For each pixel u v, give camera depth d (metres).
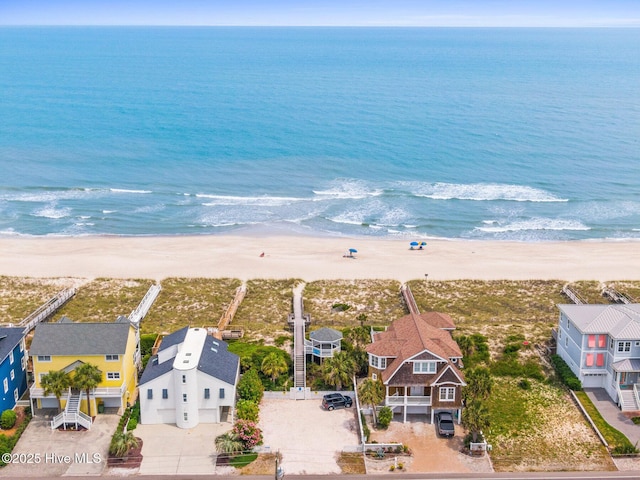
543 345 78.44
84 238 119.12
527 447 59.94
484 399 62.47
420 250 113.56
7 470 55.62
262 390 67.38
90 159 169.25
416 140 189.00
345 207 136.62
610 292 93.38
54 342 62.84
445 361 62.25
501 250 114.12
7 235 120.12
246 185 150.12
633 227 126.81
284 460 57.47
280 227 125.75
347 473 55.84
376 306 91.12
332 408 65.50
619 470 56.59
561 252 113.12
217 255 110.19
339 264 106.38
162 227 125.44
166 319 86.75
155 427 62.31
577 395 68.00
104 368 63.22
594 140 189.38
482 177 156.50
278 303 91.94
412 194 144.12
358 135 194.25
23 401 65.06
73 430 61.38
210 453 58.44
